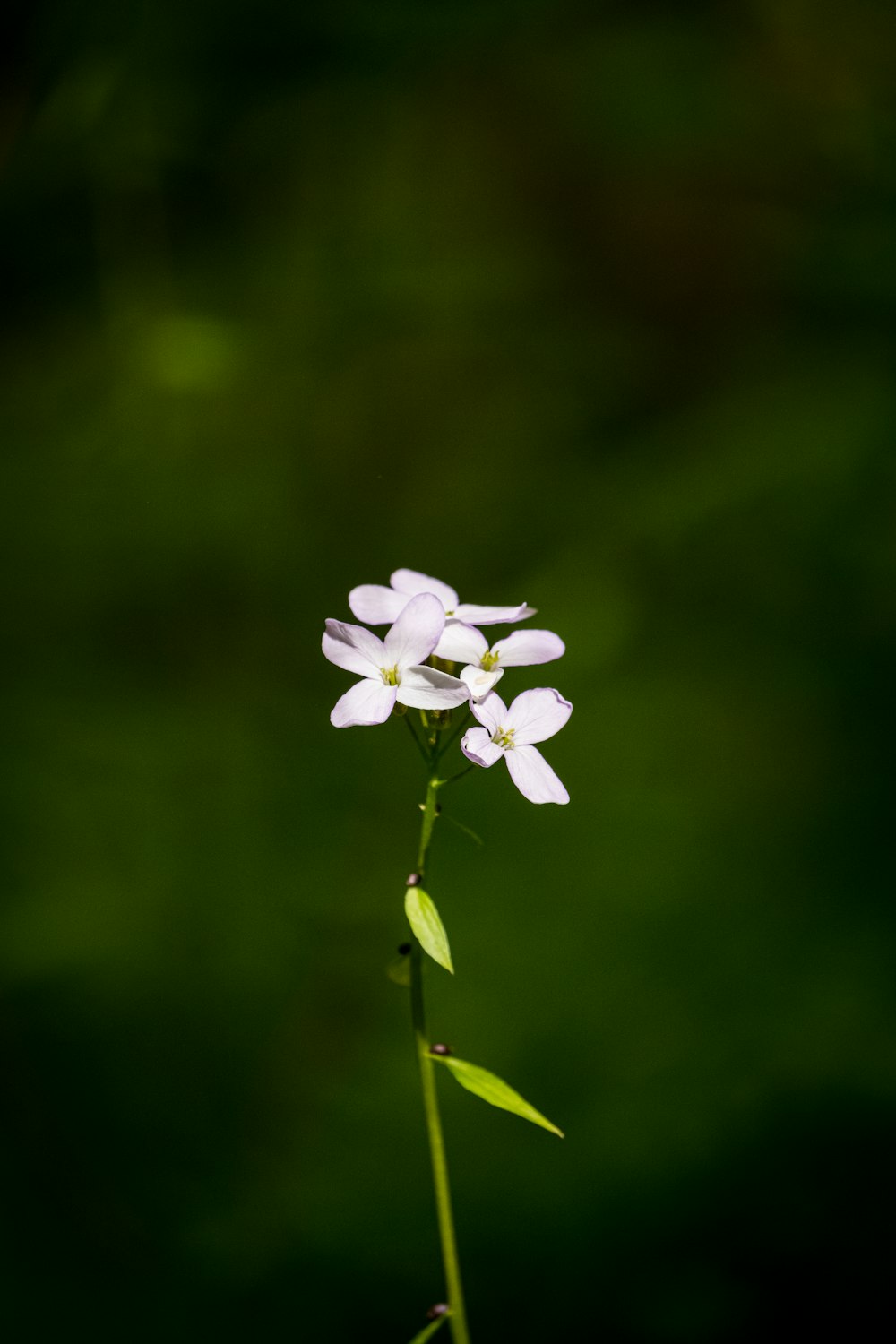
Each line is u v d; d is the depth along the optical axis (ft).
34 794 3.81
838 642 4.12
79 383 4.14
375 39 4.29
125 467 4.17
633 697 4.11
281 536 4.33
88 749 3.89
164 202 4.36
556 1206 3.26
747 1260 3.17
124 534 4.17
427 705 2.49
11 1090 3.44
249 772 3.98
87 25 3.96
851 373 4.25
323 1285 3.17
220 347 3.98
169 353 3.92
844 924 3.67
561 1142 3.35
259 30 4.18
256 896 3.77
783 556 4.14
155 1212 3.28
